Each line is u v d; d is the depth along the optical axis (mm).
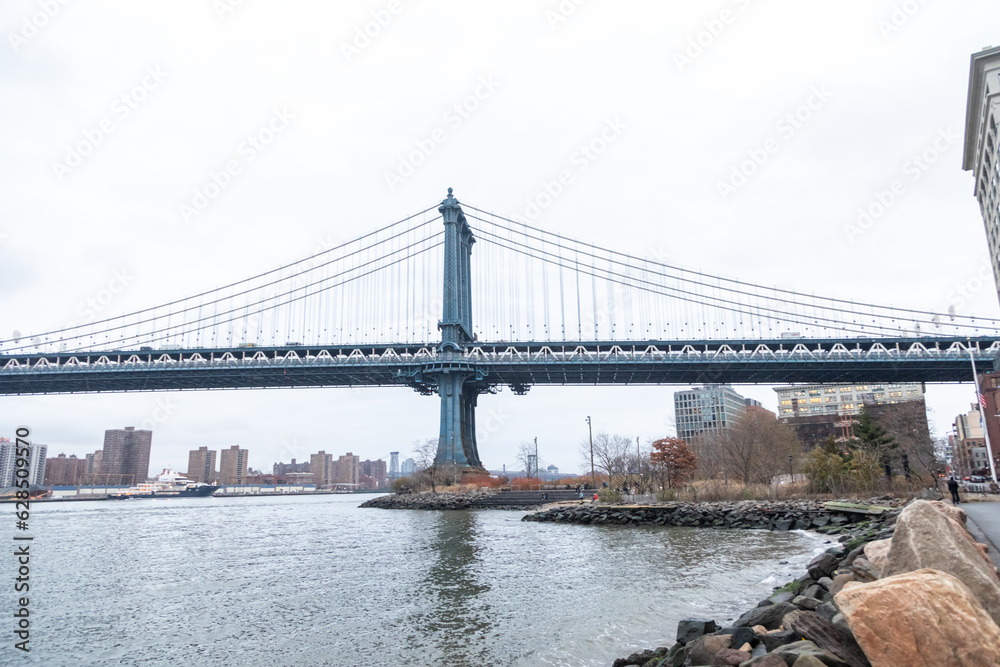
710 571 28297
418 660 16297
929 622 7344
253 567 33750
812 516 48312
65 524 71375
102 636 19797
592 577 27594
